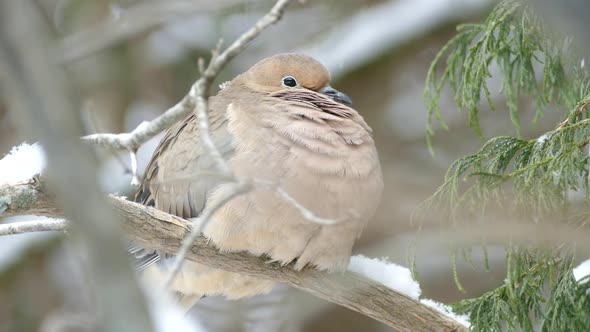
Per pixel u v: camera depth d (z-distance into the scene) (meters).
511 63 8.86
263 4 16.02
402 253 13.94
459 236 8.09
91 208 5.09
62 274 15.98
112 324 5.09
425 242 10.02
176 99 17.22
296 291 14.92
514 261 8.12
